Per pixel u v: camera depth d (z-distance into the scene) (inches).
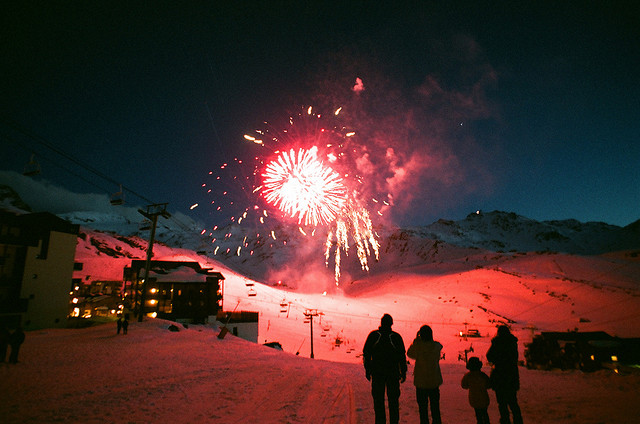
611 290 5393.7
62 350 696.4
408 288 7450.8
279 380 464.1
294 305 5162.4
